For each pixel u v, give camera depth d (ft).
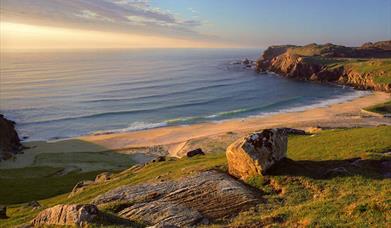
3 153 292.81
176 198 92.07
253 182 95.86
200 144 295.28
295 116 417.08
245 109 479.41
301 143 145.59
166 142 331.36
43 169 259.19
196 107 499.51
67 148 321.52
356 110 433.07
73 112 474.90
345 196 75.05
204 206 85.46
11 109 491.31
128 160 282.56
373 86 619.26
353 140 131.23
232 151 101.81
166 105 510.58
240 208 82.69
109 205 92.27
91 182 176.14
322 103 513.86
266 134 99.50
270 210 78.54
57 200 161.79
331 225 59.47
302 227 60.85
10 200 185.26
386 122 312.29
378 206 63.46
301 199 82.64
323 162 102.47
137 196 97.76
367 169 94.38
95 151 310.86
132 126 404.98
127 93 614.34
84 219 73.56
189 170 120.26
